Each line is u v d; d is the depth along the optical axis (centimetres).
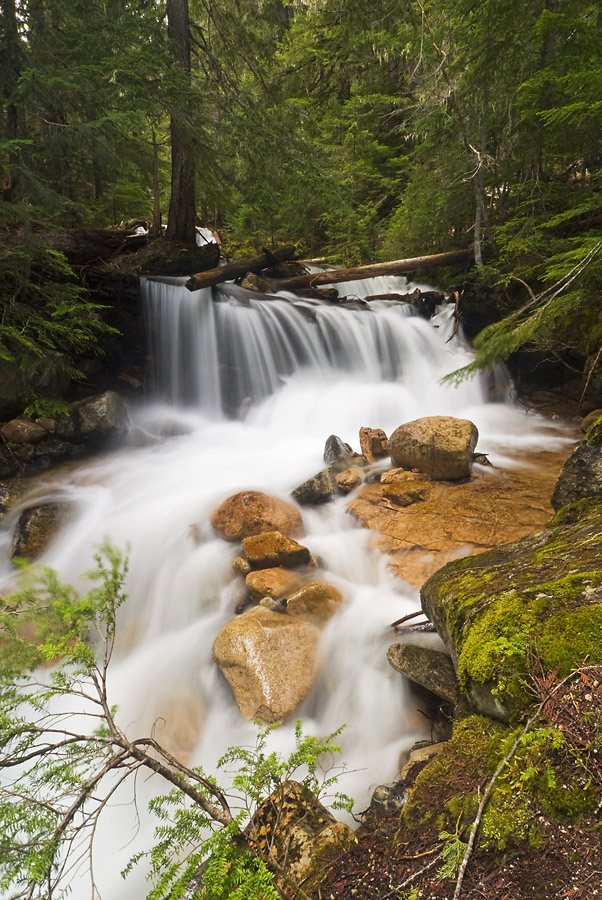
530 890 161
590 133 871
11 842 167
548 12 816
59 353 770
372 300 1127
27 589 264
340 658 400
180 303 943
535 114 877
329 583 464
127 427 796
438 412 888
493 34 920
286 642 395
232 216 1581
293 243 1683
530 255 946
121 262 974
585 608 235
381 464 657
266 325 957
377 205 1518
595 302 772
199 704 405
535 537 355
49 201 694
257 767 223
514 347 547
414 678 335
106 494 654
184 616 491
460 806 194
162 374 930
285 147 1005
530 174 1053
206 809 194
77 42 843
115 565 291
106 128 764
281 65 1565
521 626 238
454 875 173
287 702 366
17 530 603
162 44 915
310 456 733
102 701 221
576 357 859
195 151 1002
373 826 242
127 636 478
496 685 223
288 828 219
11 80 702
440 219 1188
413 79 1190
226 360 941
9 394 727
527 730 198
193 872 176
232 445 798
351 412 867
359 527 550
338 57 1639
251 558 493
